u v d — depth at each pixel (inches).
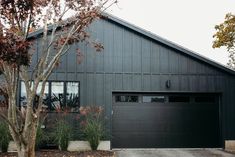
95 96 711.7
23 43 333.4
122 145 712.4
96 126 677.3
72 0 432.8
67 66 710.5
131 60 725.9
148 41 732.0
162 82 727.7
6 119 366.9
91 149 676.1
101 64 719.1
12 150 658.2
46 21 421.1
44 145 673.6
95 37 722.2
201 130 732.7
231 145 728.3
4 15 358.6
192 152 676.1
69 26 462.3
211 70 739.4
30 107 385.7
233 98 738.8
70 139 677.9
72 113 698.8
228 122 734.5
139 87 721.6
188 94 738.2
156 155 636.7
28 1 347.3
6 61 342.3
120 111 719.1
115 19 719.7
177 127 727.7
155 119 725.3
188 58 737.0
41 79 399.5
